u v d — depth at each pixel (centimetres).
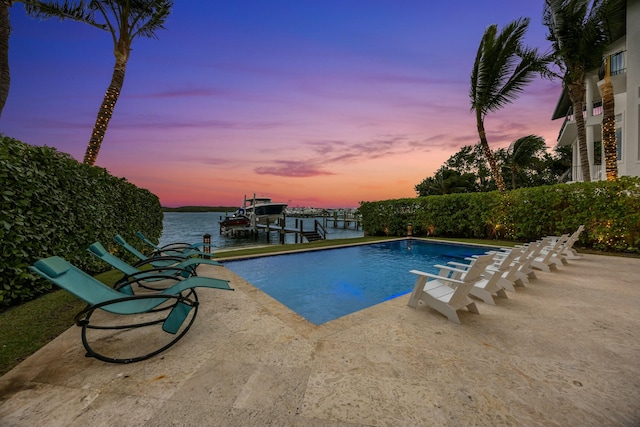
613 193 851
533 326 317
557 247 609
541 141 2522
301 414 175
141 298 246
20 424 165
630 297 425
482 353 255
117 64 921
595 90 1825
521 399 190
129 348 266
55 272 235
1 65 526
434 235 1478
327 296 603
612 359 244
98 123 878
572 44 1062
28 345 270
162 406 182
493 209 1181
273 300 414
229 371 224
